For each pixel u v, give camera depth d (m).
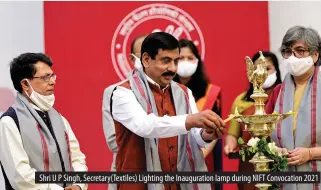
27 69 5.05
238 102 6.62
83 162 5.34
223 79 8.23
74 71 8.04
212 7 8.24
